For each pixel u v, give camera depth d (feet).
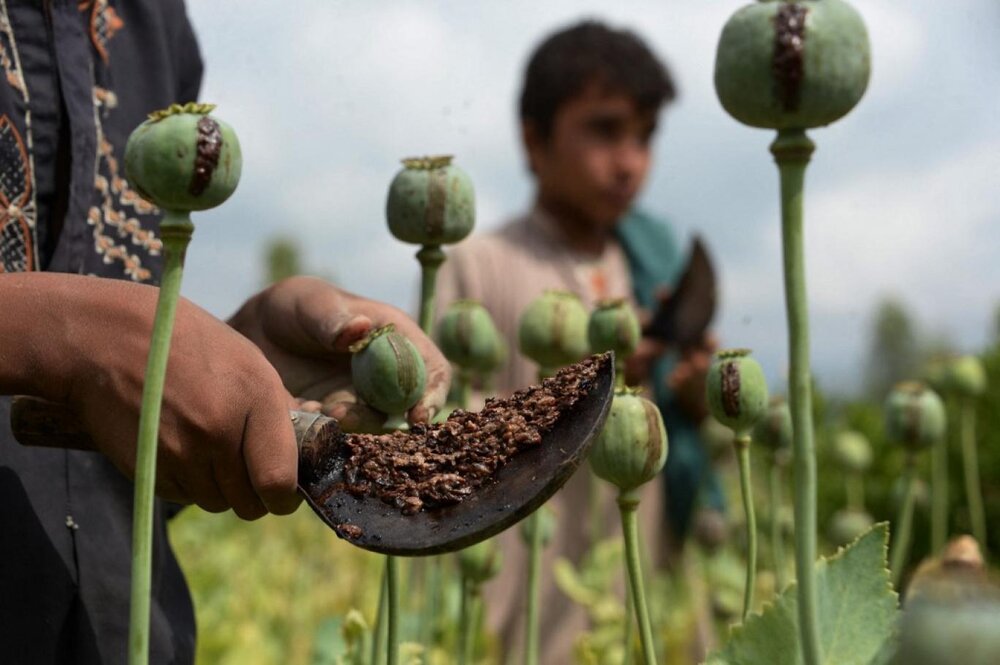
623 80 9.07
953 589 1.81
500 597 8.54
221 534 13.12
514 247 9.22
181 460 2.63
